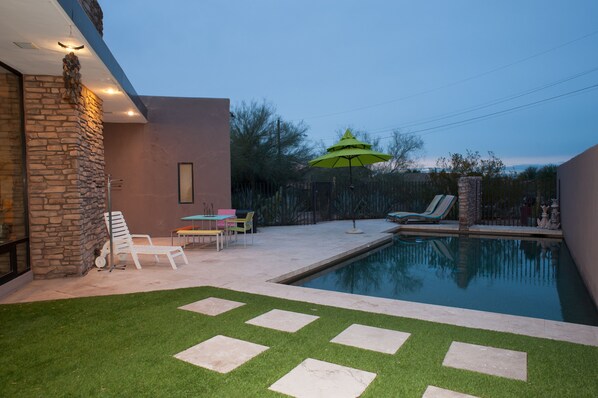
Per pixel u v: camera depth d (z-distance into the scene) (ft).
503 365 9.37
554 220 37.29
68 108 19.99
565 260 26.73
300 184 49.67
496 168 51.83
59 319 13.07
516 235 37.14
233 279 18.78
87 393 8.27
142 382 8.71
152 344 10.85
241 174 53.42
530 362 9.52
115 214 23.03
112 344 10.87
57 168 19.89
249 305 14.49
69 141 19.99
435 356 9.93
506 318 12.96
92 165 23.32
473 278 21.88
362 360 9.73
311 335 11.44
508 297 17.98
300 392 8.22
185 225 36.76
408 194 53.47
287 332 11.70
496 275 22.59
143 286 17.58
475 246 32.32
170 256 21.26
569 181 30.32
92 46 16.53
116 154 35.60
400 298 17.87
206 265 22.22
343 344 10.75
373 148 89.66
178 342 10.98
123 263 23.24
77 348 10.61
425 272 23.61
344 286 20.26
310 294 16.06
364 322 12.55
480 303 17.01
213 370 9.25
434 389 8.29
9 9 12.93
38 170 19.69
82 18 15.15
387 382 8.61
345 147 38.34
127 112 31.01
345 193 52.75
